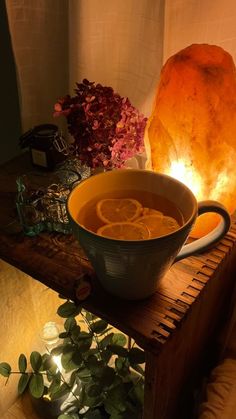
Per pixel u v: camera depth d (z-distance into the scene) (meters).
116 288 0.29
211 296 0.36
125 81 0.42
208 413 0.36
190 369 0.41
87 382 0.44
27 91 0.46
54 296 0.59
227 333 0.44
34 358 0.45
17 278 0.51
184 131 0.30
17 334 0.56
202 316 0.36
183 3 0.34
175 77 0.29
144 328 0.28
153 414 0.34
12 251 0.34
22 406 0.57
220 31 0.34
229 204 0.34
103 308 0.30
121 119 0.35
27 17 0.42
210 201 0.28
